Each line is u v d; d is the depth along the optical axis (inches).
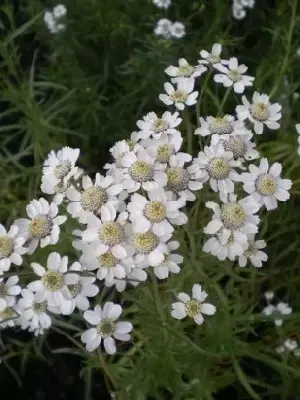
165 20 7.3
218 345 5.5
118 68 8.0
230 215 4.6
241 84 5.9
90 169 7.5
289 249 6.3
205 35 7.9
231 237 4.6
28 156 7.7
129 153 4.7
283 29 7.7
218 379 6.2
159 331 5.4
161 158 4.8
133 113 7.8
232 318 5.4
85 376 6.3
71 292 4.5
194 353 5.4
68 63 7.6
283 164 6.1
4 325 5.3
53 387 6.9
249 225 4.6
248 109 5.5
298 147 5.7
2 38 8.2
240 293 6.6
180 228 5.5
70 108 7.1
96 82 7.9
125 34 7.8
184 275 5.4
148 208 4.4
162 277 4.6
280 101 6.8
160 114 7.5
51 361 6.9
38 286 4.4
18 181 7.2
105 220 4.4
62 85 7.1
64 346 6.9
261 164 4.8
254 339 6.7
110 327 4.8
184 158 4.8
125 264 4.4
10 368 6.4
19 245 4.6
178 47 7.4
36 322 4.8
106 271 4.4
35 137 6.8
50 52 8.2
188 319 5.7
